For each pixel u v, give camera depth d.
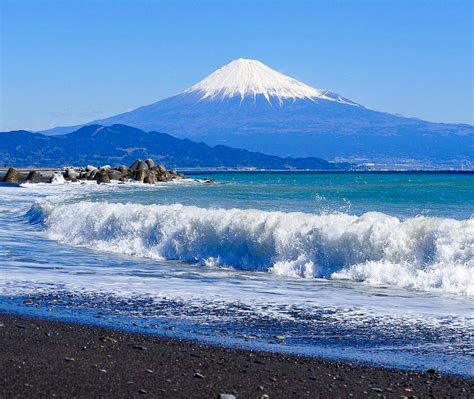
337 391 7.97
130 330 10.91
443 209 33.94
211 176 160.00
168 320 11.73
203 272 17.34
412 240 16.20
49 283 15.32
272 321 11.73
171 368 8.64
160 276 16.59
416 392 8.02
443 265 15.45
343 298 13.77
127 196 48.47
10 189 61.41
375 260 16.47
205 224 19.83
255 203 39.72
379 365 9.16
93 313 12.21
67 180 78.94
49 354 9.06
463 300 13.55
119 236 22.25
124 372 8.32
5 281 15.53
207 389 7.79
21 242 23.55
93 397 7.27
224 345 10.08
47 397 7.18
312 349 9.97
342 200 43.31
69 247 22.31
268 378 8.39
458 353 9.82
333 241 17.08
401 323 11.59
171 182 91.00
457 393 7.99
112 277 16.33
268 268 17.55
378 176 152.25
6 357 8.80
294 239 17.72
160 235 20.91
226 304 13.13
